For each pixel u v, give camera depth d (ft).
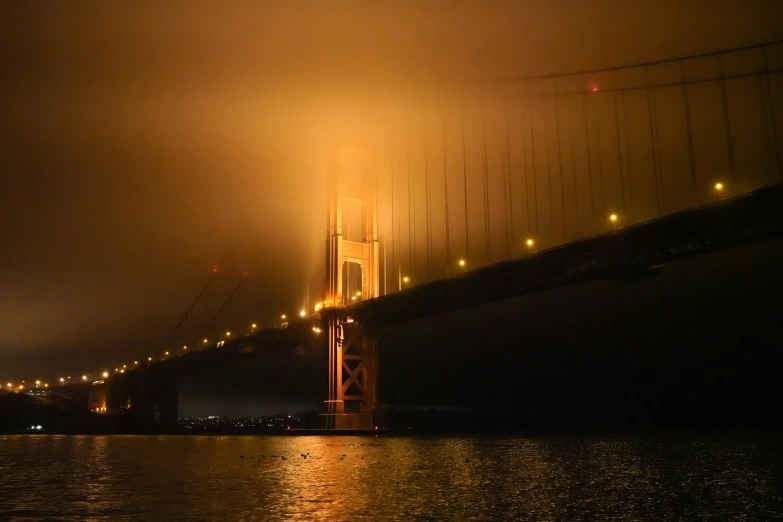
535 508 58.75
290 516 55.98
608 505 60.13
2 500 66.85
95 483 82.07
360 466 104.47
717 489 70.59
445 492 69.97
